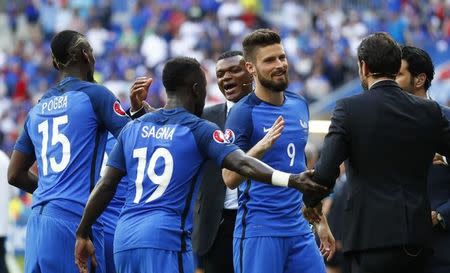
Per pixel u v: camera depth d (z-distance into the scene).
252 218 23.89
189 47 92.44
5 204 32.50
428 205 21.70
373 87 21.83
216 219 26.64
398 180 21.42
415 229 21.25
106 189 22.33
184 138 21.91
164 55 92.44
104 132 24.19
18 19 106.75
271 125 23.94
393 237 21.12
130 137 22.34
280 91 24.00
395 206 21.23
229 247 26.69
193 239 27.00
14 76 90.12
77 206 23.59
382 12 99.62
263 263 23.72
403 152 21.42
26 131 24.84
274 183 21.22
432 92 69.94
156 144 22.03
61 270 23.50
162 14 98.19
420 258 21.53
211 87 79.75
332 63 85.00
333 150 21.27
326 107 74.75
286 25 99.94
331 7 100.31
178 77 22.42
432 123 21.70
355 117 21.45
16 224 52.56
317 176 21.12
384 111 21.47
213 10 99.38
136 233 21.77
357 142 21.42
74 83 24.22
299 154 24.28
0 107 84.69
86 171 23.81
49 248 23.53
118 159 22.42
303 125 24.38
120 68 90.25
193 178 22.05
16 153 24.92
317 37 93.50
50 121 24.12
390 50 21.80
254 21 99.12
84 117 23.86
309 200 21.56
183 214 21.97
